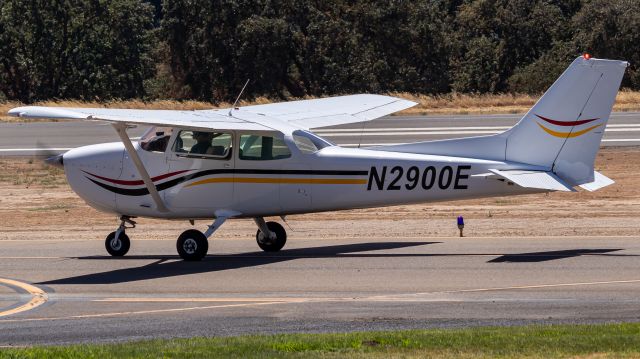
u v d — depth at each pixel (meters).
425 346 31.05
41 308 41.03
